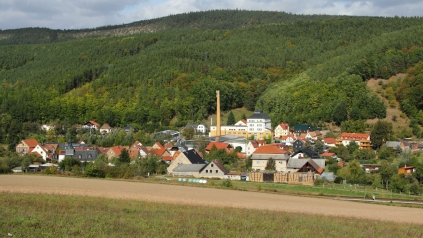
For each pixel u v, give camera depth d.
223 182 107.38
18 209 58.53
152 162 141.00
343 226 58.19
